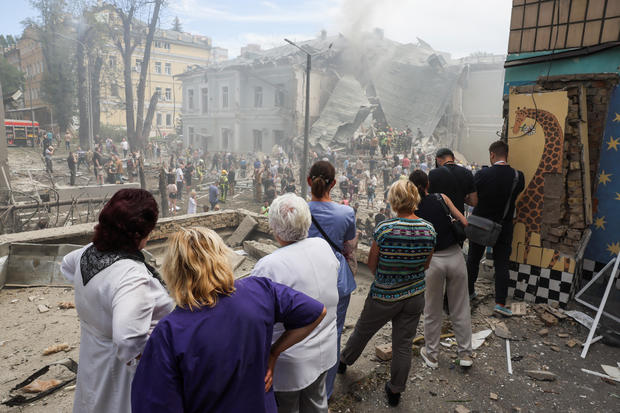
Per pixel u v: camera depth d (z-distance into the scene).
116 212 1.45
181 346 1.11
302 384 1.79
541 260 3.92
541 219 3.91
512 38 4.25
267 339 1.31
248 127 36.25
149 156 36.94
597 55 3.73
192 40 64.62
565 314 3.69
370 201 20.41
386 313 2.42
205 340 1.13
